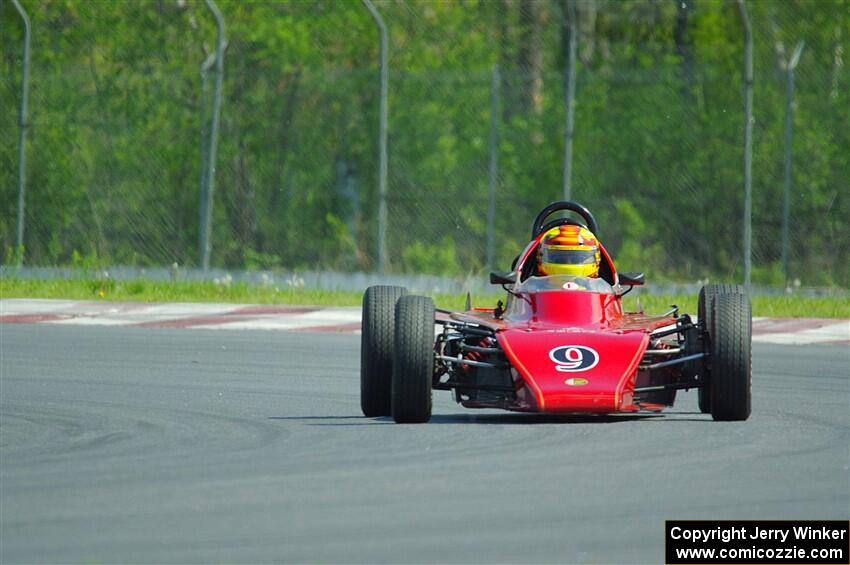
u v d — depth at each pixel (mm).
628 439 36656
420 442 36312
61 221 97000
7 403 44562
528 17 107312
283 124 97375
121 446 36250
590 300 42250
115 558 24484
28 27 92875
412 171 96688
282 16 100188
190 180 96312
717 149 94688
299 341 63812
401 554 24703
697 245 94625
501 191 96688
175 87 97500
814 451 35000
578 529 26516
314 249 96875
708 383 40375
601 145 96438
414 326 39250
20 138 93375
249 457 34250
